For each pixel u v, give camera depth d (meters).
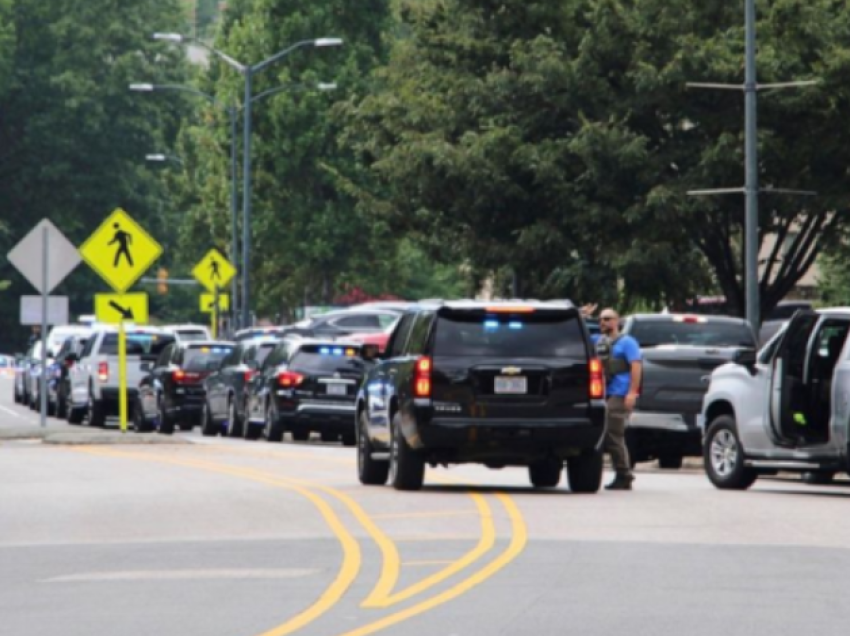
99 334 144.12
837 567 46.38
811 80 133.25
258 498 67.12
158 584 44.16
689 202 132.12
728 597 41.06
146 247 108.69
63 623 38.19
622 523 57.41
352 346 118.62
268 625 37.53
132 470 82.31
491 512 61.12
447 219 144.88
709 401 76.56
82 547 52.81
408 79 155.50
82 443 103.44
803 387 72.12
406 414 69.94
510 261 138.75
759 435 73.38
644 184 134.75
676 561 47.62
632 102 136.12
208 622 38.03
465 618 38.16
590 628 36.72
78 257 108.50
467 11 145.62
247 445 114.75
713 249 141.75
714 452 75.81
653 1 136.38
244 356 129.50
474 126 144.00
